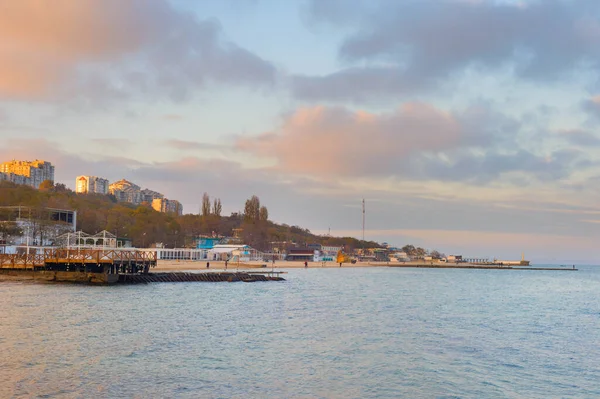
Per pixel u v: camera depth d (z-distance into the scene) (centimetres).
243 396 3044
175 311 6331
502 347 4738
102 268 9956
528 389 3416
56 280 9669
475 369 3881
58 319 5234
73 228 16225
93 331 4700
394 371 3731
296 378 3459
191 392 3067
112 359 3712
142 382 3209
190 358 3862
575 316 7456
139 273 10706
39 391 2941
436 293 11169
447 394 3244
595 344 5062
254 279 12862
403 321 6222
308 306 7562
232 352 4122
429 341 4912
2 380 3095
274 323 5728
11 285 8869
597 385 3553
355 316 6544
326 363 3891
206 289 9906
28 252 11488
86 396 2902
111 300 7094
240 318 6016
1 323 4875
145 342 4338
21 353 3731
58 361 3578
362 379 3500
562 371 3909
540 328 6072
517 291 12938
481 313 7444
